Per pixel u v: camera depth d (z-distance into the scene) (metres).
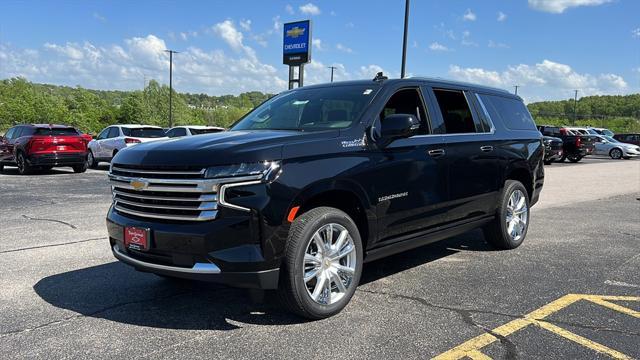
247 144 3.74
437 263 5.70
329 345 3.51
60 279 5.00
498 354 3.38
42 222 7.85
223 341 3.58
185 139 4.14
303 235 3.76
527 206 6.57
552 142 25.27
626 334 3.72
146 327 3.83
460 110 5.59
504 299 4.47
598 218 8.74
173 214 3.71
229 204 3.54
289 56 25.38
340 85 5.17
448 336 3.67
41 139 15.98
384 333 3.72
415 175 4.71
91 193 11.52
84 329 3.79
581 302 4.39
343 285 4.12
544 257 5.98
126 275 5.14
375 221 4.36
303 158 3.84
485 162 5.66
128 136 18.27
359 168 4.17
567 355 3.37
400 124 4.23
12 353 3.37
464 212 5.44
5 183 13.66
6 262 5.58
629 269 5.46
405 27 19.78
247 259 3.55
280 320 3.97
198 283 4.90
